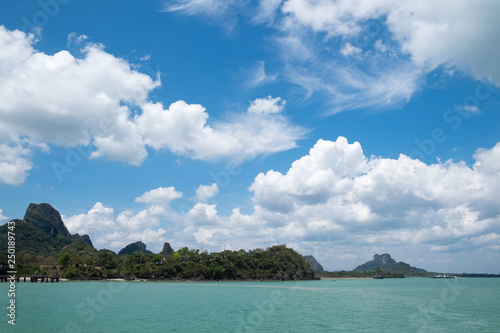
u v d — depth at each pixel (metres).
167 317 71.94
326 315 77.81
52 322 64.62
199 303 99.69
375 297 129.75
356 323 67.44
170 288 167.38
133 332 56.72
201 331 58.38
